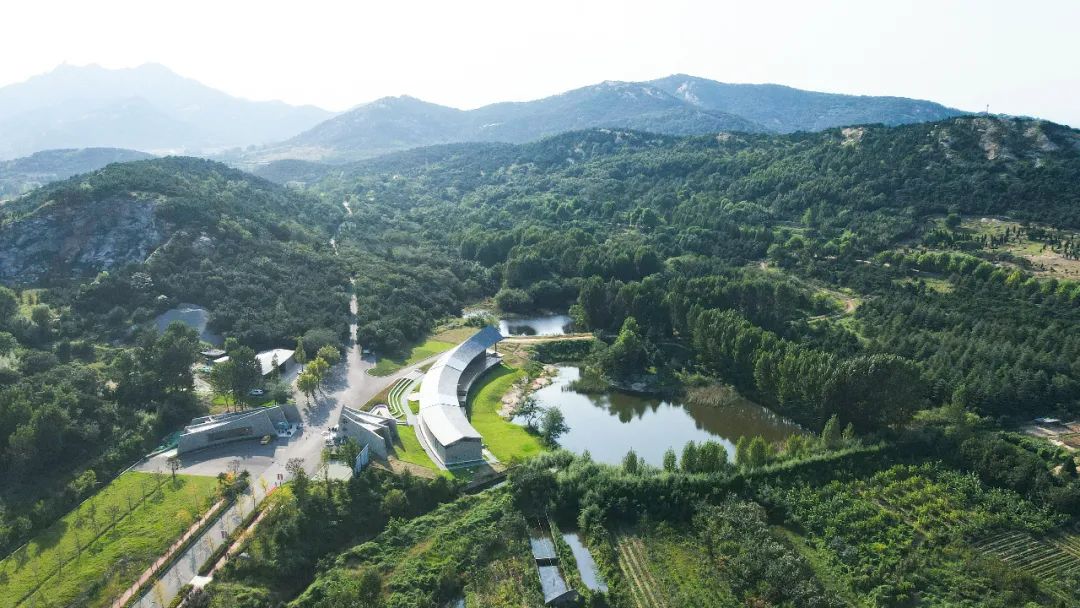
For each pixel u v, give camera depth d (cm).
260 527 9094
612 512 10062
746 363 15538
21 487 9956
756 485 10494
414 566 8744
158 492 10044
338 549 9131
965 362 14062
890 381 12194
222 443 11706
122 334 15112
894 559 8950
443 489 10431
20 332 14000
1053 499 9988
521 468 10675
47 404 11000
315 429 12362
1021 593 8312
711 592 8475
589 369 17112
